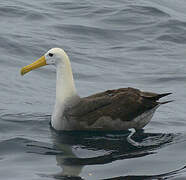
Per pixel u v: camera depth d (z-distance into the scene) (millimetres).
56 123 14766
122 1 25391
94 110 14633
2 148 13172
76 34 22078
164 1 26609
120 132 14641
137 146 13461
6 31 21453
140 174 11617
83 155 12852
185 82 18734
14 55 19906
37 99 16891
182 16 24484
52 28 22312
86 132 14641
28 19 22922
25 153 12898
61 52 14945
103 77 18875
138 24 23141
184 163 12211
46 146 13422
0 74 18391
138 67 19812
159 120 15633
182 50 21484
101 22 23109
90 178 11414
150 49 21359
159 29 22875
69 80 14984
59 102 14930
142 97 14633
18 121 14984
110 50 21094
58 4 24781
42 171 11805
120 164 12195
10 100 16594
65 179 11352
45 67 19500
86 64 19797
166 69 19688
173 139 13914
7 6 23688
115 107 14555
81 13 23906
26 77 18484
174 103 17062
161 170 11820
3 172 11719
